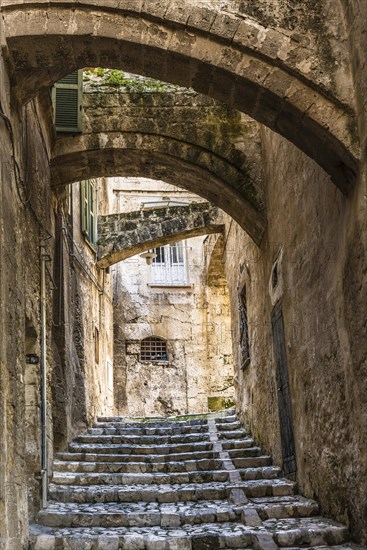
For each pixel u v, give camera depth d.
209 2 5.19
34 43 5.13
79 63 5.41
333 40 5.25
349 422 5.54
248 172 8.77
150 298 19.12
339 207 5.61
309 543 5.61
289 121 5.40
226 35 5.15
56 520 6.40
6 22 5.04
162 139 8.66
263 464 8.82
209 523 6.46
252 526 6.21
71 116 8.43
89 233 12.48
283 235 7.80
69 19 5.09
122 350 18.64
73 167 8.79
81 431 10.69
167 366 18.67
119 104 8.59
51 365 8.04
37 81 5.55
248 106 5.50
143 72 5.46
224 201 9.20
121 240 13.64
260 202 8.72
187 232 13.52
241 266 11.18
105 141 8.52
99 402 13.38
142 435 10.72
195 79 5.41
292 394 7.58
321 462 6.46
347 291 5.46
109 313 15.95
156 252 19.58
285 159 7.51
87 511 6.71
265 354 9.27
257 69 5.20
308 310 6.75
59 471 8.37
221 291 19.06
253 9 5.23
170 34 5.18
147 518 6.44
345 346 5.57
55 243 9.13
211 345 18.73
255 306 10.01
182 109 8.71
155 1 5.14
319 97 5.17
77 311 11.13
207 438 10.28
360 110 5.02
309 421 6.86
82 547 5.64
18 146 5.58
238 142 8.80
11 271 4.98
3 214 4.75
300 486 7.33
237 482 7.94
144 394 18.39
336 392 5.88
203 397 18.44
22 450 5.12
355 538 5.54
